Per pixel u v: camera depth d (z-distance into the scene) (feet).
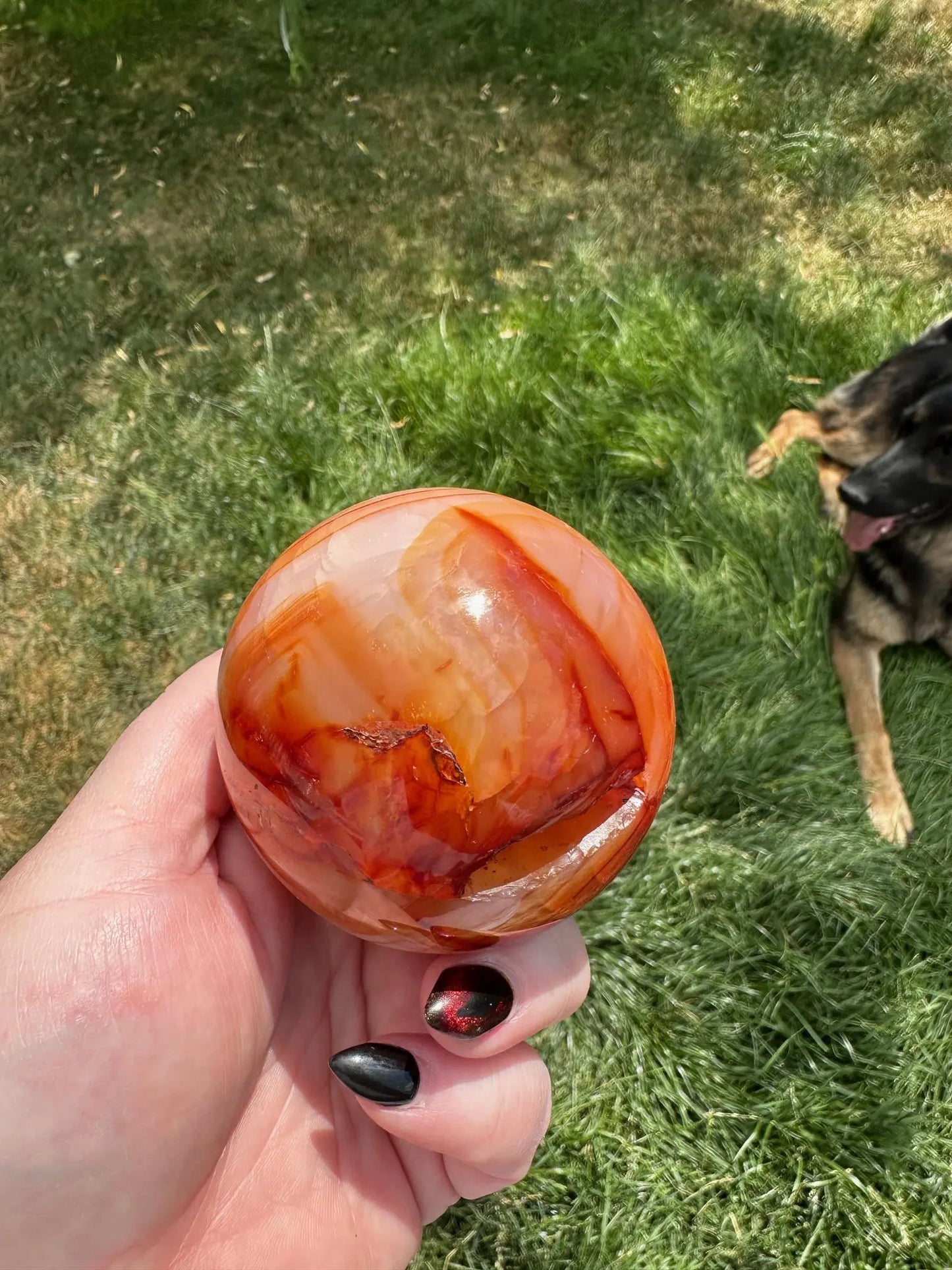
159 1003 0.51
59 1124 0.48
